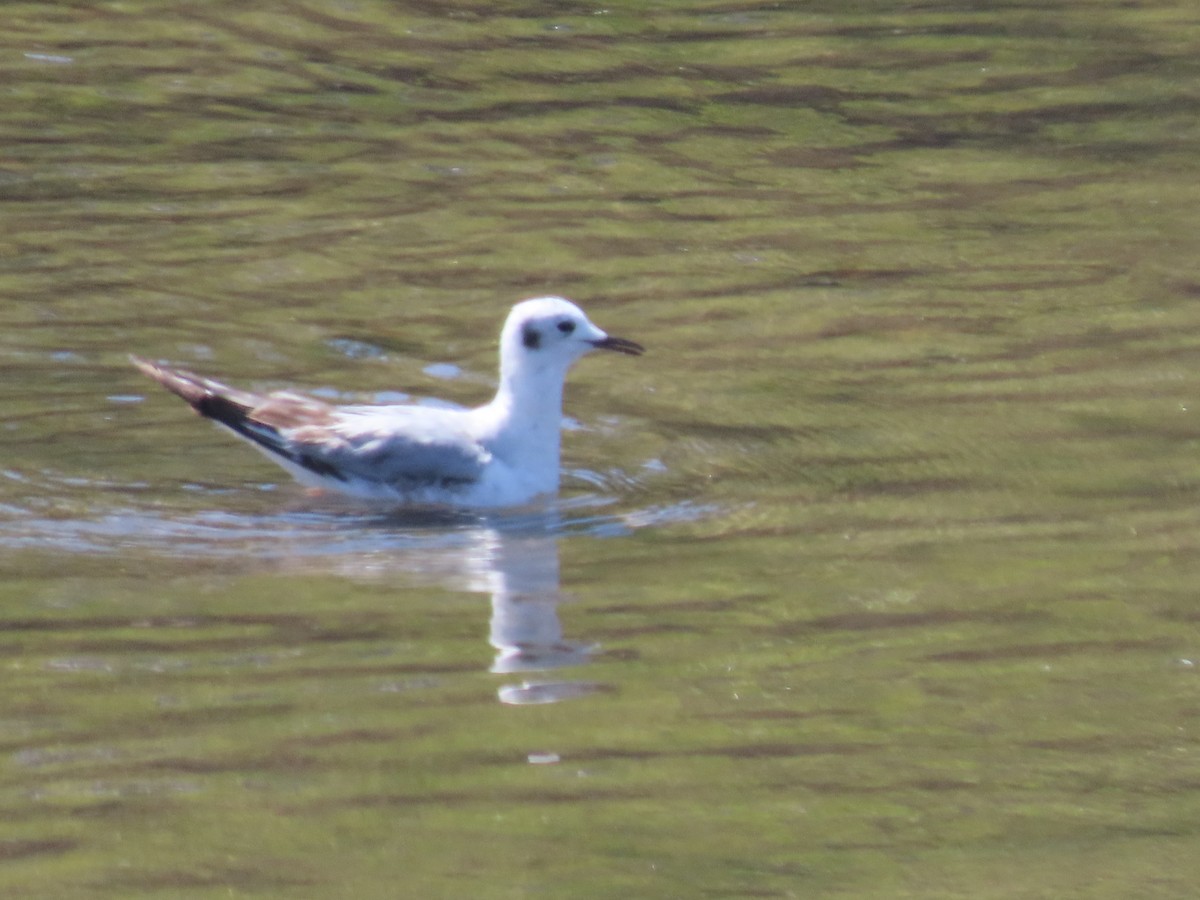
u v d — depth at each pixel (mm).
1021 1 29594
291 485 14750
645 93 25672
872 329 18250
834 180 22688
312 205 21516
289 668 11594
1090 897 9367
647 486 14812
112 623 12172
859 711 11227
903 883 9445
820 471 15055
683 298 19047
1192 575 13062
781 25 28625
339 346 17562
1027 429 15789
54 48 26688
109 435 15477
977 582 13008
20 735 10727
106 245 20016
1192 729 11070
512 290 19141
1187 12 29109
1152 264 19953
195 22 28094
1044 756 10773
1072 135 24250
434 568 13227
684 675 11641
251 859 9570
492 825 9922
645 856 9641
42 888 9289
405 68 26453
